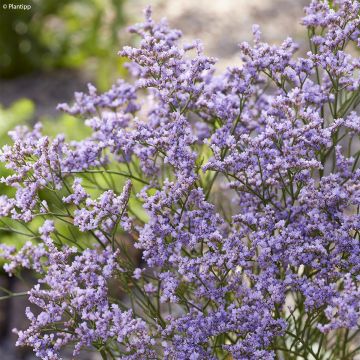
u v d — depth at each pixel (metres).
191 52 7.61
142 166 3.60
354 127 3.13
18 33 9.99
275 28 10.84
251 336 2.95
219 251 3.07
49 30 10.56
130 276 3.43
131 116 3.83
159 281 3.39
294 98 3.14
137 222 3.93
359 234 3.12
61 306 3.08
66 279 3.06
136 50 3.20
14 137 3.44
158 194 3.07
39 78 10.09
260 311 2.94
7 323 5.79
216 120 3.57
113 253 3.11
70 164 3.31
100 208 3.06
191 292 3.62
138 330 2.92
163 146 3.17
